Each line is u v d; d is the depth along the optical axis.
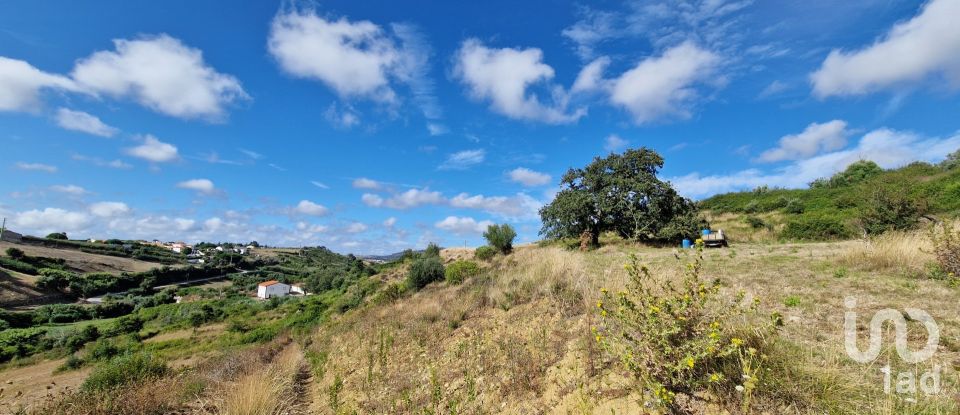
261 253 128.00
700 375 3.27
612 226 20.52
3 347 29.64
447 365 6.53
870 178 29.06
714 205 35.31
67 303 55.66
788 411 2.87
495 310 9.02
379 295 20.84
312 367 10.55
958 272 6.06
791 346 3.67
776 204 28.66
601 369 4.17
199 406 6.94
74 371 22.28
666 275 5.84
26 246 74.44
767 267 8.53
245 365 10.78
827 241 15.57
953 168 25.45
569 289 7.69
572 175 21.48
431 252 30.61
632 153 20.45
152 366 10.37
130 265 83.81
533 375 4.82
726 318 3.62
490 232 24.59
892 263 7.25
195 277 85.44
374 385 6.99
